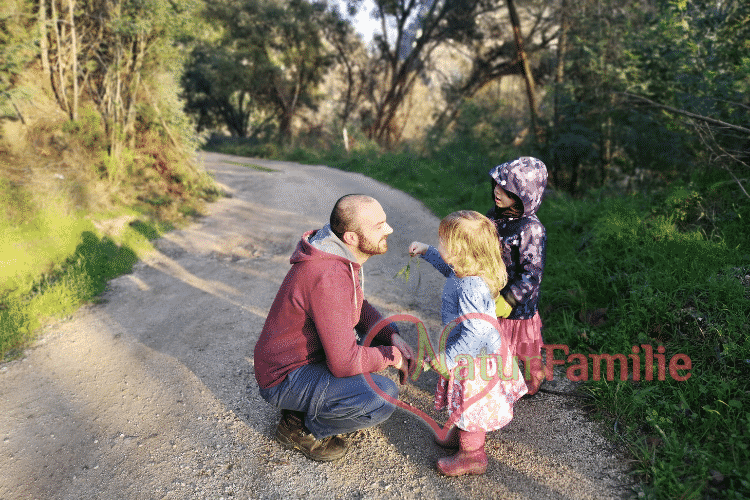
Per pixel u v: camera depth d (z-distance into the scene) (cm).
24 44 655
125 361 372
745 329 306
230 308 470
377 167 1561
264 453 269
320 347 250
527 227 259
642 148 742
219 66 3028
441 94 2953
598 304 394
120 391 332
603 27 873
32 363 369
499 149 1472
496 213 278
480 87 2711
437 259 281
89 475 256
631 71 732
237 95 3984
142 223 729
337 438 269
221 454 269
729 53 555
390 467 257
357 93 3503
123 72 844
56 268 523
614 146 907
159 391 331
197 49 2941
